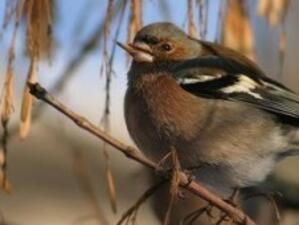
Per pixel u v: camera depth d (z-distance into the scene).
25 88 7.00
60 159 19.58
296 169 10.77
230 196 10.79
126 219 7.18
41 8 7.04
